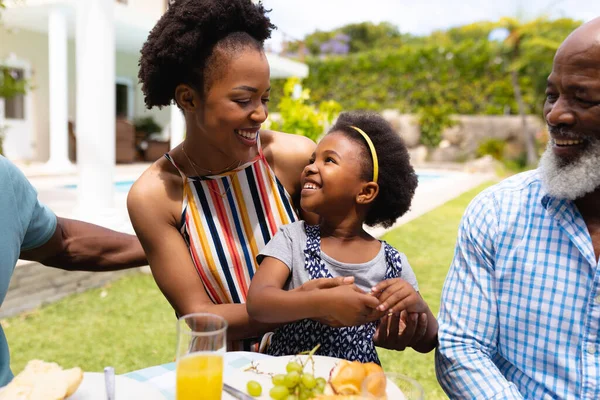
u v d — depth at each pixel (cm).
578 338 136
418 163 1738
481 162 1577
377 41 3653
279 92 1738
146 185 180
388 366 323
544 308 140
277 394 118
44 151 1225
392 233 668
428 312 150
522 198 147
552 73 133
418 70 1845
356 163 161
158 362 323
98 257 191
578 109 126
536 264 142
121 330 370
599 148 128
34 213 164
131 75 1455
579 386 136
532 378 143
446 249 599
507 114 1758
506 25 1686
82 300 423
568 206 138
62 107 1010
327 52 2455
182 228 184
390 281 142
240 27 167
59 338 354
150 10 1376
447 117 1762
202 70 163
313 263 161
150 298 432
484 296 149
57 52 977
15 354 327
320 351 159
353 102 1927
